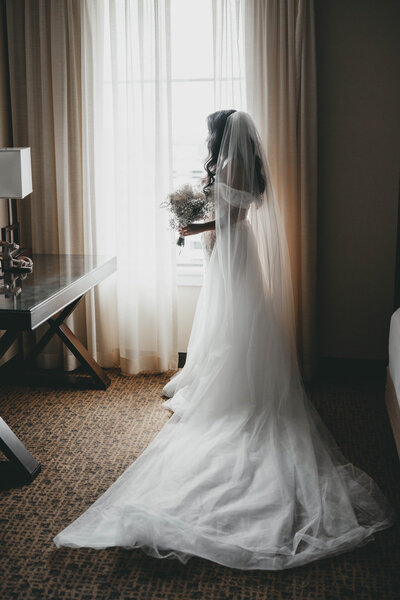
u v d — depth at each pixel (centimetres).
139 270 421
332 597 214
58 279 334
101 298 429
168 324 427
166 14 389
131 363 425
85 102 408
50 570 227
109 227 436
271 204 343
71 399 387
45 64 405
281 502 251
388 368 347
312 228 401
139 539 233
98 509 258
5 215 429
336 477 272
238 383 318
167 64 396
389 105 397
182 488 260
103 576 224
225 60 391
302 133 390
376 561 233
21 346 436
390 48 390
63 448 322
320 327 429
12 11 405
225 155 332
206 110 425
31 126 414
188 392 352
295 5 381
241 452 282
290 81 386
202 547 229
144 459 290
